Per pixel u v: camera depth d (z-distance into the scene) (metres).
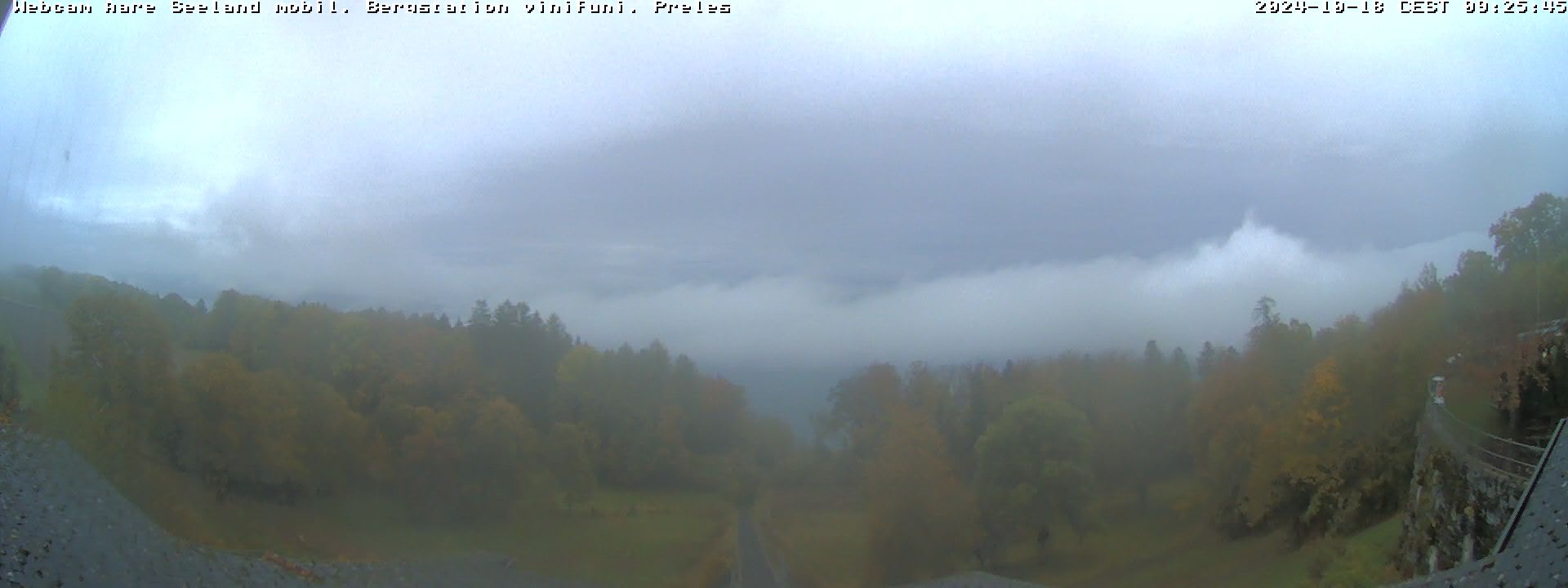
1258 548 12.69
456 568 13.68
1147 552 12.52
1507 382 12.34
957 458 13.35
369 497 15.44
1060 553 12.29
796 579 12.88
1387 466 12.97
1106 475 13.56
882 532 12.79
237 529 14.15
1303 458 13.23
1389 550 11.79
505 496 15.48
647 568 13.77
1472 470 10.53
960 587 11.55
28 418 14.34
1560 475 8.78
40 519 11.23
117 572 10.68
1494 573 8.17
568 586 13.68
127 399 15.44
